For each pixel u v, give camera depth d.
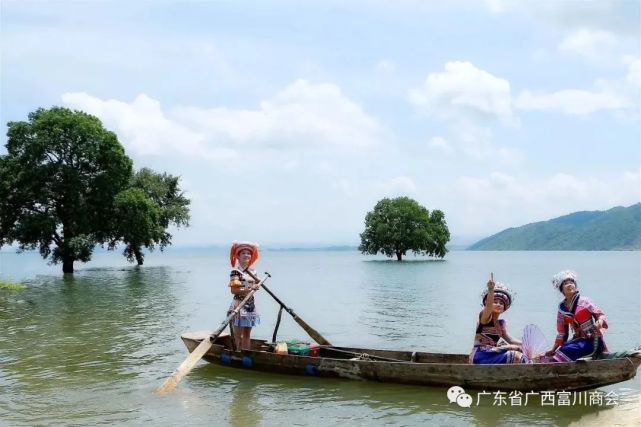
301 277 49.00
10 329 16.97
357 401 9.25
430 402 9.14
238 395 9.67
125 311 21.44
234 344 11.59
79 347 14.05
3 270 66.62
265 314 20.92
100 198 44.19
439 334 16.02
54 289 32.06
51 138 41.78
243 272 11.73
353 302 25.38
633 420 8.23
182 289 32.22
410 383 9.96
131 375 11.15
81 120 43.50
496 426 8.05
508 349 9.75
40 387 10.27
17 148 42.84
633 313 20.31
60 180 43.28
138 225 46.44
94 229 45.94
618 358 9.06
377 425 8.19
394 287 35.25
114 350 13.65
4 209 43.00
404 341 14.98
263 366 11.05
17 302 24.84
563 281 9.64
